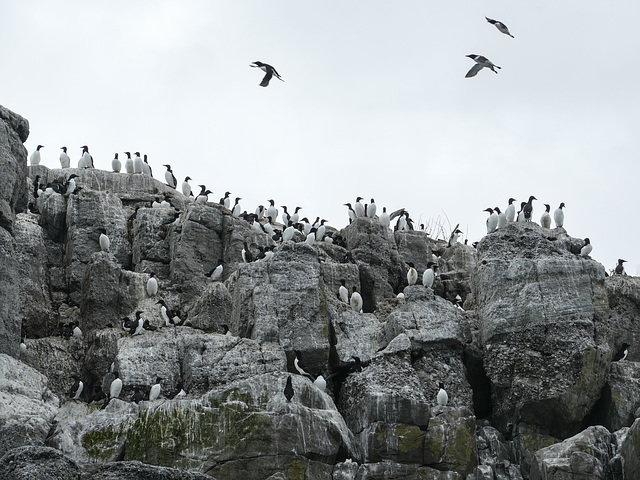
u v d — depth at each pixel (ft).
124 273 143.84
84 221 154.81
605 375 128.06
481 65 110.11
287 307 129.18
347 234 158.40
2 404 113.29
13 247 128.16
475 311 138.51
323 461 112.47
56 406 119.44
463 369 131.13
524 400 124.88
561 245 137.39
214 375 120.98
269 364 122.31
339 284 145.48
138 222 155.94
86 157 176.96
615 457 112.68
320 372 127.65
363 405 120.06
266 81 108.37
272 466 109.29
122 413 114.73
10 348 124.36
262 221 176.76
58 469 78.38
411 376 125.39
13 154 132.67
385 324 134.51
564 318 129.08
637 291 141.59
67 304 148.25
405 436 116.16
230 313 135.64
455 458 115.96
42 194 159.53
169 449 109.81
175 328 129.49
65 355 135.64
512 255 135.23
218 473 108.78
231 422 111.04
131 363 123.54
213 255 153.17
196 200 166.09
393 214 171.83
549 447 116.57
